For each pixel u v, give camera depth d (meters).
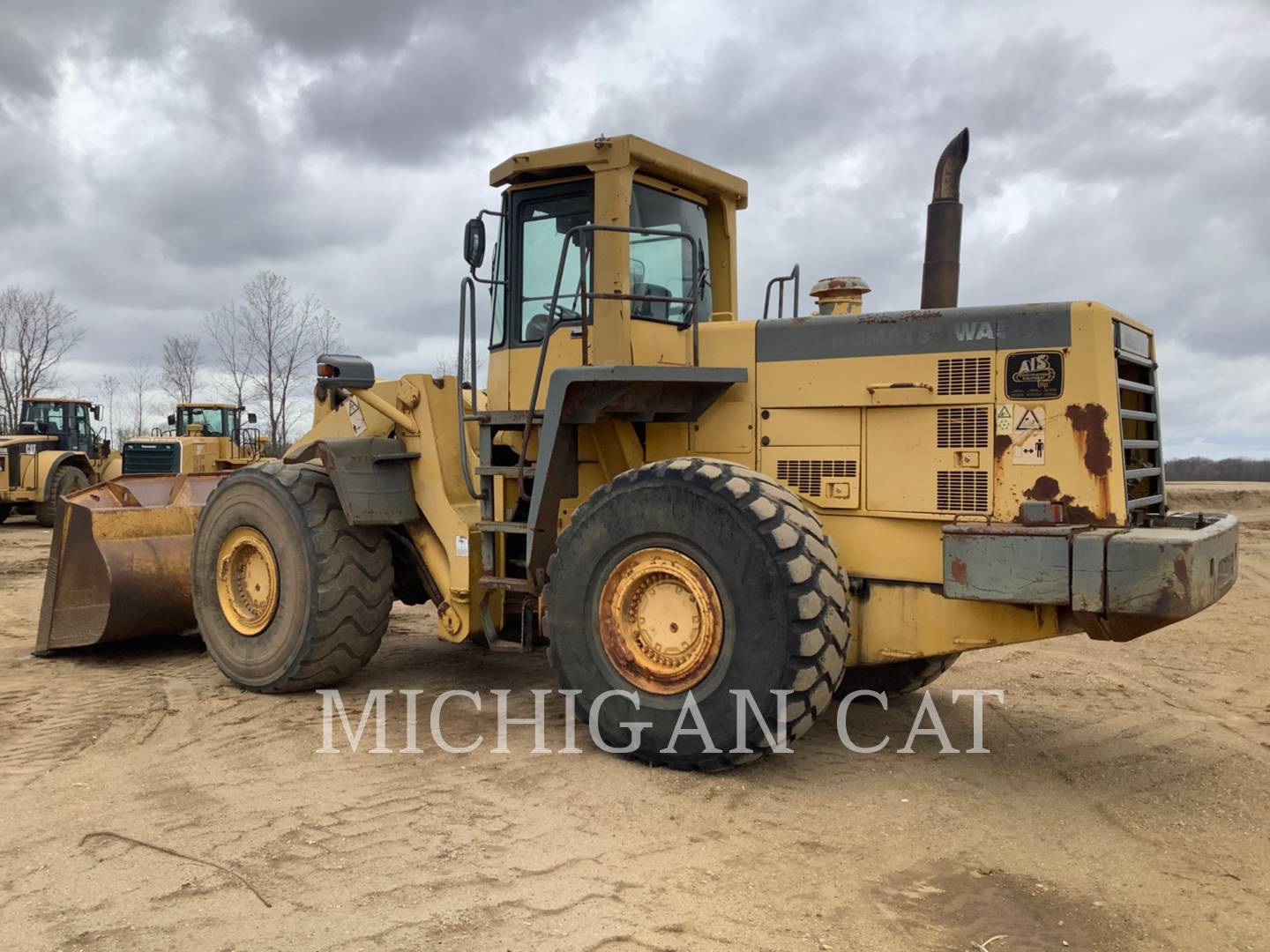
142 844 3.41
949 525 3.99
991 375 4.17
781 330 4.68
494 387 5.41
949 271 5.00
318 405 6.63
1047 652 7.02
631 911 2.94
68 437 20.73
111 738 4.71
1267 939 2.86
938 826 3.68
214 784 4.04
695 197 5.60
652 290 5.20
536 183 5.20
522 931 2.80
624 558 4.32
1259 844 3.57
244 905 2.96
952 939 2.82
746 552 3.96
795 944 2.76
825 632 3.90
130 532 6.57
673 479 4.19
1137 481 4.41
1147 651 7.04
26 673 6.16
